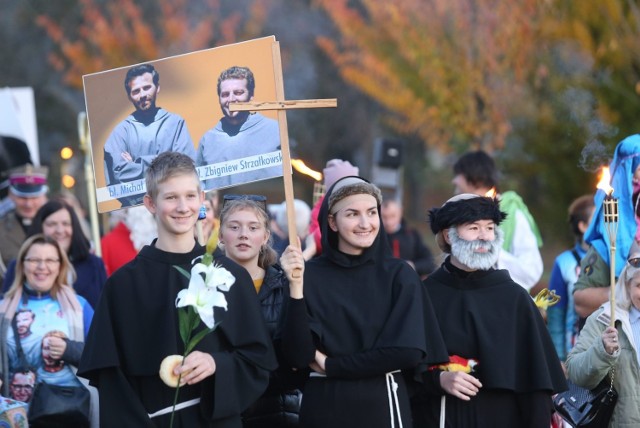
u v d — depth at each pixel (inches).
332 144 2903.5
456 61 1752.0
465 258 601.6
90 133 645.9
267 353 544.1
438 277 620.4
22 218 933.8
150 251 546.0
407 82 1897.1
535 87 1659.7
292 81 2839.6
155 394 534.0
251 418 621.6
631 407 621.3
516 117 1699.1
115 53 2214.6
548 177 1626.5
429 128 1899.6
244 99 636.7
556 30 1561.3
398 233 1085.1
